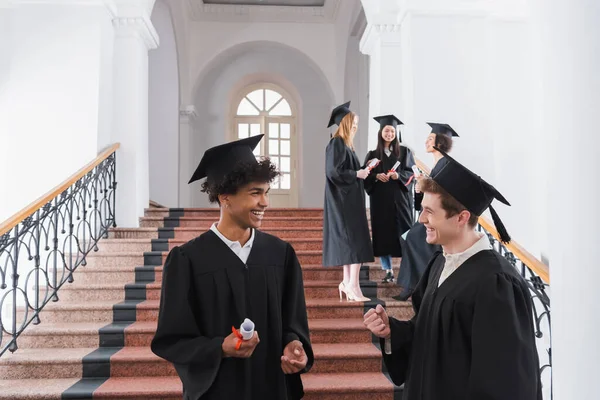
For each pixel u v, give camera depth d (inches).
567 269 87.3
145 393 149.3
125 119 263.7
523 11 251.6
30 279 223.5
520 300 73.7
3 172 240.8
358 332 183.3
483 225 175.6
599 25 84.1
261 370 85.4
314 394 152.3
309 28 472.7
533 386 68.9
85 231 245.4
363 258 191.2
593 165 83.4
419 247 183.6
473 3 252.8
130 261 231.1
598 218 82.2
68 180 205.2
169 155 417.1
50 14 246.7
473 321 72.6
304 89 500.4
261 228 264.5
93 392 148.8
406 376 82.5
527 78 252.5
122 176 262.4
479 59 254.4
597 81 83.7
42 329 180.1
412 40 253.8
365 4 279.7
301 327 91.3
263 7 457.7
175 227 264.8
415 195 201.8
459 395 72.6
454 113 251.3
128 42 265.9
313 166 496.4
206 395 81.7
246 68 497.4
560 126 89.9
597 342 81.4
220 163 90.7
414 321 87.7
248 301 87.0
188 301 85.1
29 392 148.8
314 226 287.1
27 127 242.8
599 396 80.8
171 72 418.6
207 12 454.9
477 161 249.1
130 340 180.4
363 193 196.1
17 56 244.8
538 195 246.2
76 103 244.1
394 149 207.2
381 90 266.4
